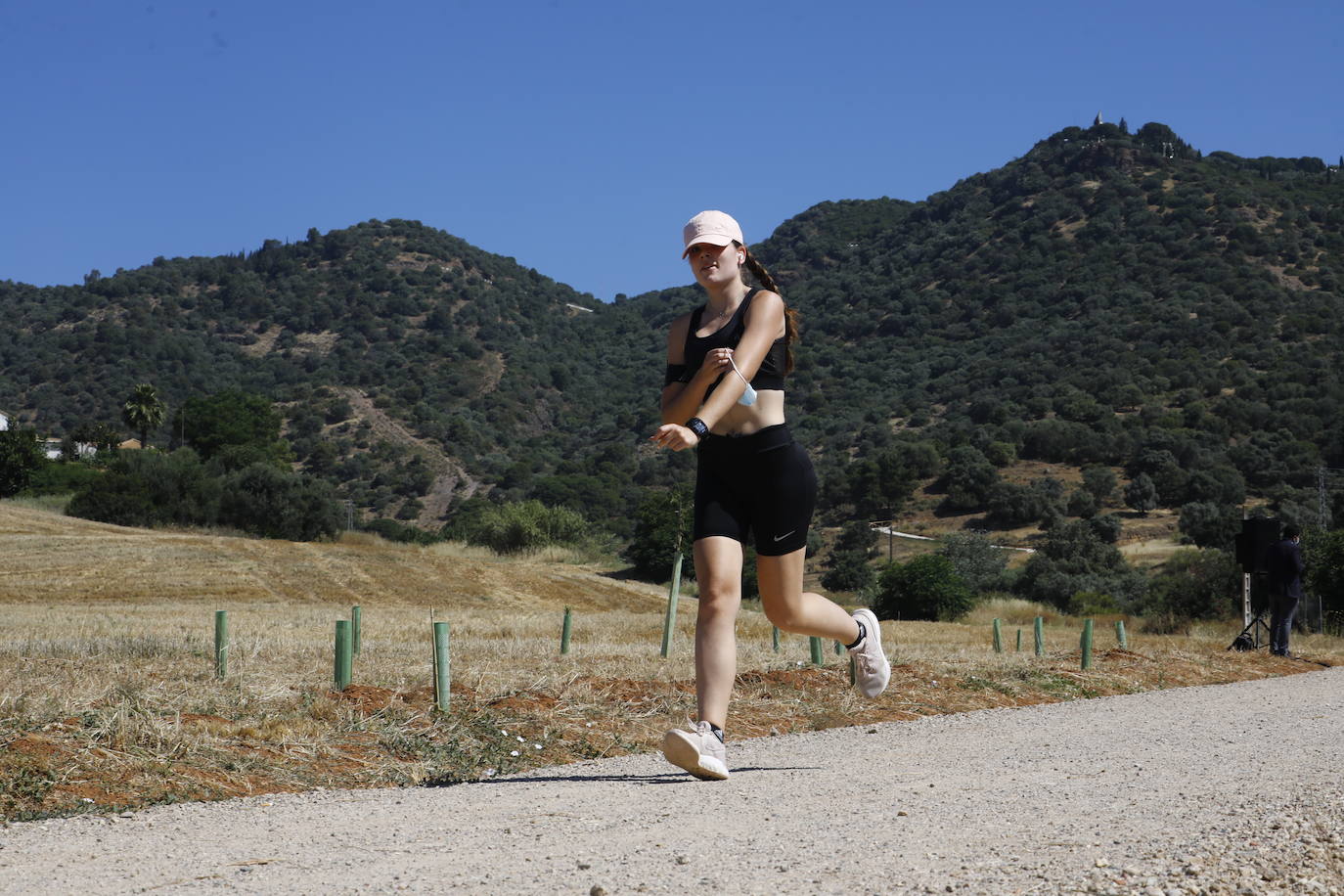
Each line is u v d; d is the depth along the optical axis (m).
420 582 39.69
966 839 3.34
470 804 4.37
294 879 3.11
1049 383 122.38
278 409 156.88
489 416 171.50
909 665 11.15
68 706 6.51
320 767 6.09
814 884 2.84
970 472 94.00
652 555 52.72
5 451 65.25
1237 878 2.77
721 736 4.60
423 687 8.42
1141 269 152.75
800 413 137.12
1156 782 4.49
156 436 123.38
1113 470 98.31
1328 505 70.25
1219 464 93.25
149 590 33.81
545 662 11.05
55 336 196.50
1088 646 12.51
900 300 169.12
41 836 4.05
